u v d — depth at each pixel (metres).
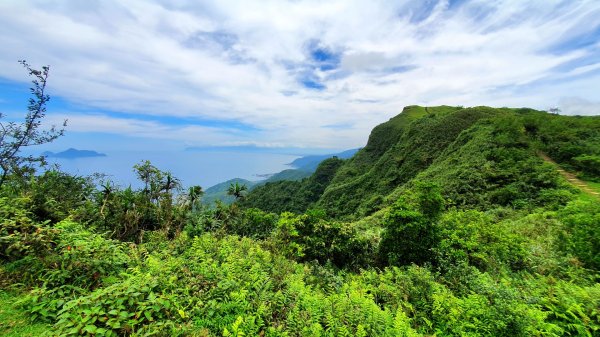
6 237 6.46
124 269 7.29
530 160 39.59
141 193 18.47
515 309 7.22
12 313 5.02
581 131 47.88
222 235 16.45
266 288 7.55
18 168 10.77
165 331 4.98
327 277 11.16
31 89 9.77
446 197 37.53
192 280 6.89
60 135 10.73
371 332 6.82
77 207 13.77
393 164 75.50
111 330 4.56
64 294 5.60
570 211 12.86
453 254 13.30
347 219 60.53
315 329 6.10
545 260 12.20
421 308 9.04
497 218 28.42
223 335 5.30
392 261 14.07
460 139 60.09
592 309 7.27
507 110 87.00
